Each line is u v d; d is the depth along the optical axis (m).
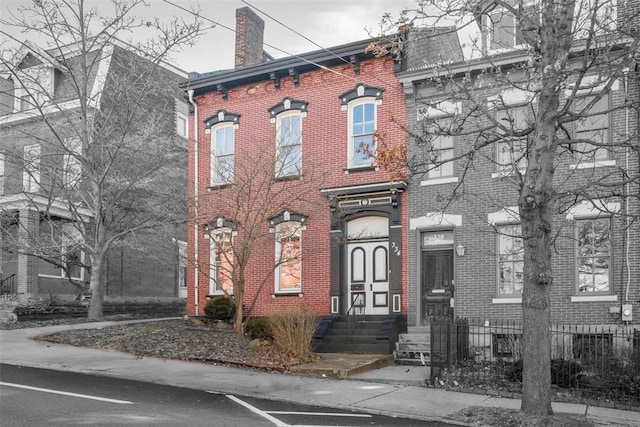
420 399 12.35
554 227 17.09
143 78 24.86
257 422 9.87
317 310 20.45
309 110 21.31
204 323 20.66
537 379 10.68
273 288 21.28
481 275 18.05
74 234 26.00
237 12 25.33
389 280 19.42
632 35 11.44
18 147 25.59
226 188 21.38
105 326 20.19
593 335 16.05
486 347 16.81
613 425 10.48
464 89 12.96
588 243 16.89
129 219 26.00
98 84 25.78
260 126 22.12
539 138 10.82
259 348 16.91
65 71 21.64
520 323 16.98
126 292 29.41
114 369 14.02
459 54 19.80
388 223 19.88
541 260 10.70
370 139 20.19
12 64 21.05
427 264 19.12
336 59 20.66
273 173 19.84
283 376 14.38
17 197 24.84
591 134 16.92
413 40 13.50
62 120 26.48
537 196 10.63
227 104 22.88
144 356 15.84
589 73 16.56
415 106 19.41
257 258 21.62
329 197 19.97
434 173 19.11
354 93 20.53
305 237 20.84
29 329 20.00
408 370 15.86
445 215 18.67
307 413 10.83
